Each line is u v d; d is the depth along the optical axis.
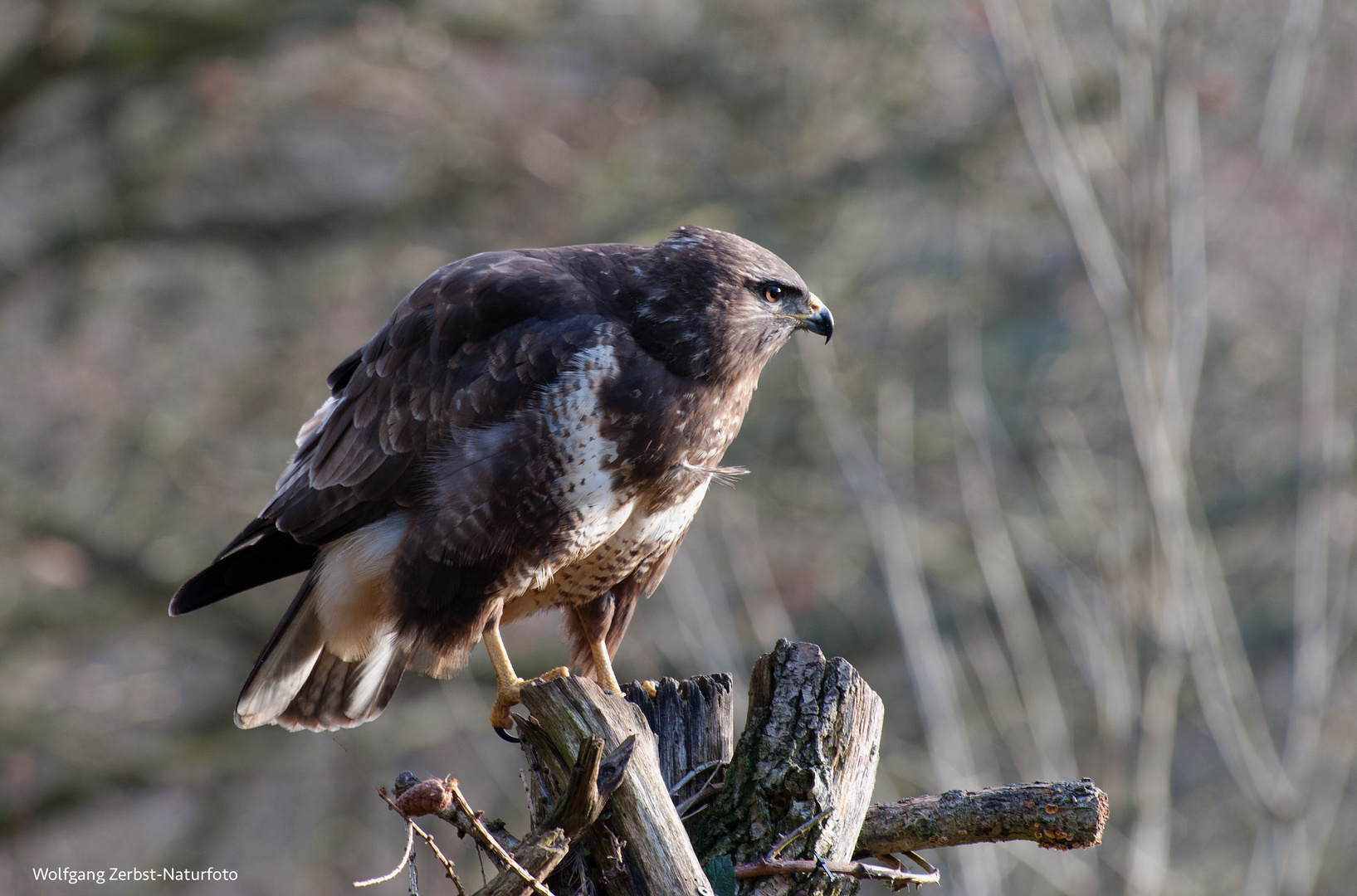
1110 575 9.30
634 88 14.62
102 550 14.23
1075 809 4.31
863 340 14.48
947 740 8.06
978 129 14.28
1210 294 14.06
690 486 6.14
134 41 14.02
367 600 6.25
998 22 9.01
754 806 4.38
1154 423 8.65
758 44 14.43
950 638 13.61
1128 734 8.96
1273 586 14.67
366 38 14.16
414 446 5.96
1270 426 14.65
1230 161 13.14
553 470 5.77
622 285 6.04
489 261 6.15
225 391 14.65
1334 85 11.38
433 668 6.00
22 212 15.99
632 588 6.54
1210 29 12.36
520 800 14.20
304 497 6.30
